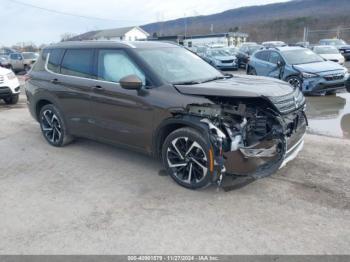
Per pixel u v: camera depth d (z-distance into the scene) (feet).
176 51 16.62
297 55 36.06
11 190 13.83
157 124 13.52
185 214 11.48
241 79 15.19
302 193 12.66
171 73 14.46
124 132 14.96
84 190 13.58
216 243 9.87
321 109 27.68
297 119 13.71
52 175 15.23
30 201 12.81
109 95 15.03
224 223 10.87
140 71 14.24
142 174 14.92
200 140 12.29
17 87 32.96
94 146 19.03
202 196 12.68
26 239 10.37
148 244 9.94
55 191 13.58
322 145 17.93
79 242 10.13
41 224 11.18
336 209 11.50
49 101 18.43
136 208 11.99
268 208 11.69
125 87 13.44
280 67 35.63
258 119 12.42
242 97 11.87
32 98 19.48
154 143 13.98
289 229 10.44
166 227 10.75
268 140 12.38
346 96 33.19
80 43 17.31
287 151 12.67
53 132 19.10
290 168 14.88
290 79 34.06
